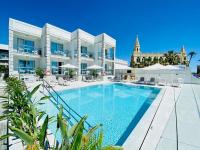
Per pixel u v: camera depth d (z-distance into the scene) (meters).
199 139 4.20
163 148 3.73
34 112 3.60
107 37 28.34
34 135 2.51
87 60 27.27
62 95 13.48
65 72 24.59
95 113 8.57
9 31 18.31
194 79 21.53
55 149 2.51
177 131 4.68
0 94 8.44
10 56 18.41
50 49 22.39
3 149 3.31
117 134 5.65
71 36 25.34
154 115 6.18
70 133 2.09
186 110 6.95
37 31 21.70
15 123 3.29
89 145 2.03
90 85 17.98
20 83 7.20
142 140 4.08
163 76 24.34
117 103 11.14
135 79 27.17
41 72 19.56
